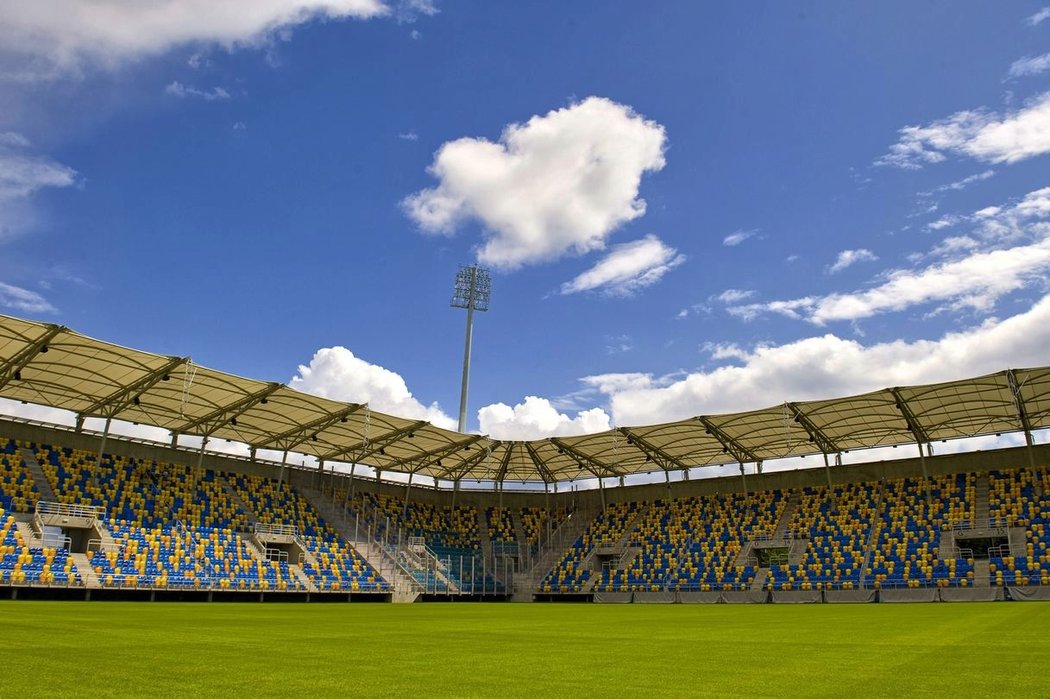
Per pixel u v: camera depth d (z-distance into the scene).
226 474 56.75
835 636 17.00
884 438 56.28
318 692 8.15
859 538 53.41
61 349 38.03
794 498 60.03
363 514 63.28
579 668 10.62
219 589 44.75
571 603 56.28
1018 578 44.03
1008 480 51.50
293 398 47.59
